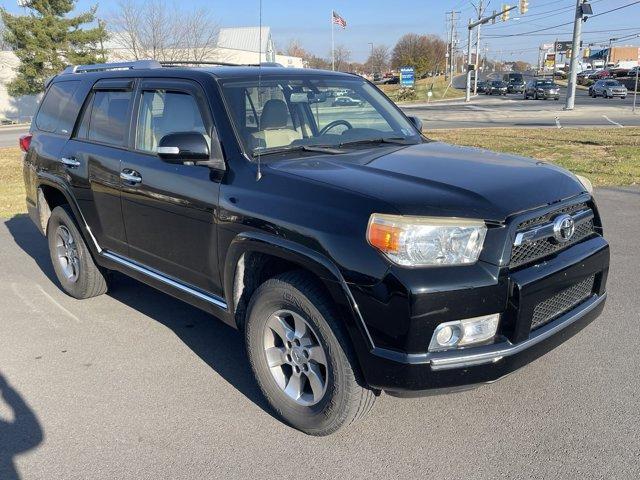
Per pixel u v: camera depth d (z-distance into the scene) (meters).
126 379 3.91
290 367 3.34
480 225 2.72
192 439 3.24
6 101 49.53
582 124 21.83
